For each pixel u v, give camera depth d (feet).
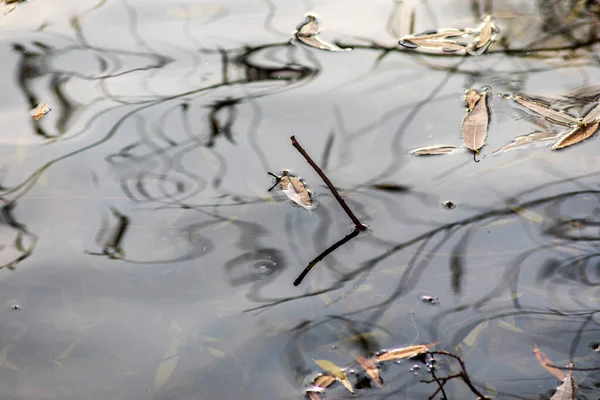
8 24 12.60
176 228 11.35
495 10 12.61
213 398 10.88
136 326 11.06
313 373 10.91
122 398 10.89
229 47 12.32
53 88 12.07
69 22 12.61
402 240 11.26
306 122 11.78
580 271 11.12
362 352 10.95
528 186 11.42
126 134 11.78
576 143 11.59
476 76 12.03
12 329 11.07
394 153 11.60
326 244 11.27
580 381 10.84
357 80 12.04
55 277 11.21
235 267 11.21
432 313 11.03
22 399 10.90
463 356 10.93
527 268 11.14
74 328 11.07
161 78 12.11
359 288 11.12
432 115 11.78
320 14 12.60
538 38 12.34
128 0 12.82
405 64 12.15
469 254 11.19
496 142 11.62
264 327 11.03
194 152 11.67
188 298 11.13
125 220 11.39
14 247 11.32
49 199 11.49
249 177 11.54
